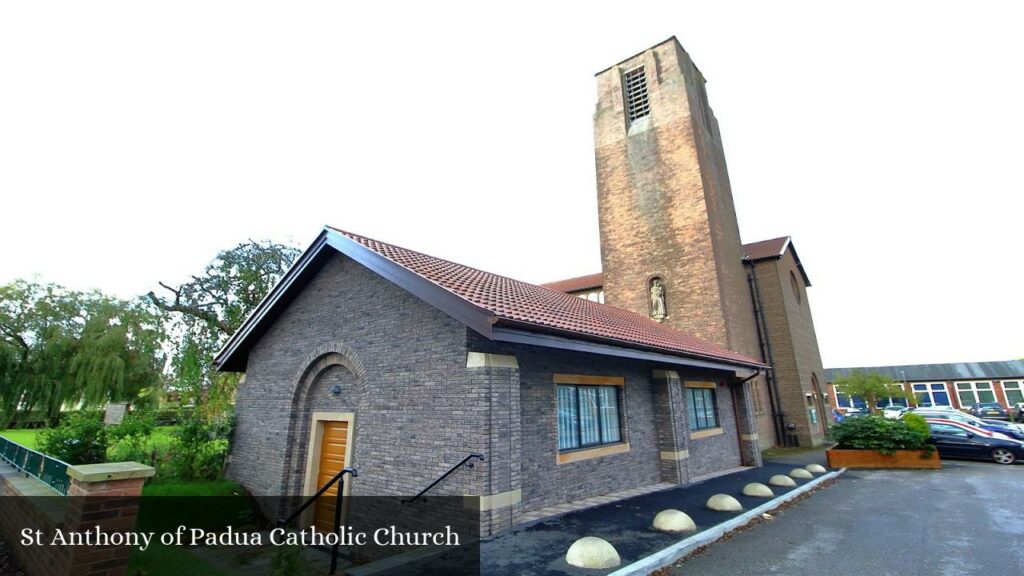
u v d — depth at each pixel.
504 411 6.83
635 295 21.98
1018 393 44.25
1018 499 9.40
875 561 5.80
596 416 9.39
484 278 10.78
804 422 20.44
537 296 11.15
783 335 21.72
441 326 7.47
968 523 7.60
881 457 14.20
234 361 11.98
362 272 9.23
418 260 9.38
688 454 11.23
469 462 6.54
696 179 21.09
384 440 7.93
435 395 7.28
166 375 22.94
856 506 8.91
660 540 6.18
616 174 24.08
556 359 8.50
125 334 24.20
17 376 22.50
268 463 10.01
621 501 8.44
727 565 5.66
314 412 9.66
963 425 16.19
